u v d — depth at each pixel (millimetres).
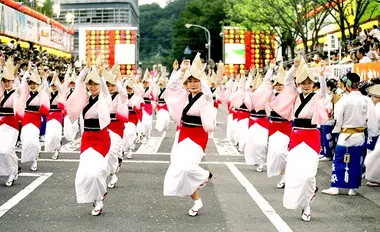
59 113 12258
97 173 7168
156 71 17953
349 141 8867
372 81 9875
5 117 9234
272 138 9469
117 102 9852
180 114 7535
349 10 24328
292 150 7523
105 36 34625
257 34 35969
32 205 7938
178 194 7289
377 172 9336
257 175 10789
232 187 9531
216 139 17391
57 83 11523
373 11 21766
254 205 8156
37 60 20750
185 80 7430
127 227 6840
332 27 28750
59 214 7441
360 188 9641
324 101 7488
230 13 34250
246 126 13406
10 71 9258
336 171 9008
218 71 9055
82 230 6660
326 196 8977
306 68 7535
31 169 10906
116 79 10055
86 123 7375
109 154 9023
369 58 14211
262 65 37094
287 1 27328
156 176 10484
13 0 27406
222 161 12734
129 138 12555
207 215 7508
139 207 7945
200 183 7328
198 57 7629
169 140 16922
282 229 6820
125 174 10672
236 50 36906
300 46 36062
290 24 27750
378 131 9414
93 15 73500
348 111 8812
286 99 7895
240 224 7047
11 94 9242
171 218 7332
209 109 7391
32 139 10578
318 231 6762
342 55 19281
